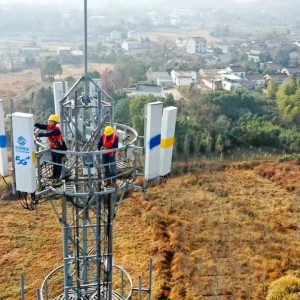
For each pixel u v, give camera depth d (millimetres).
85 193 10570
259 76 65438
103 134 10953
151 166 11719
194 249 21328
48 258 20812
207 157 35156
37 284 18828
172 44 115812
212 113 42000
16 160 10398
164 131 11781
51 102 43188
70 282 12492
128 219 24406
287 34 158125
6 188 26422
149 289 14195
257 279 19016
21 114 10148
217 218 24391
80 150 11484
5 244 21922
